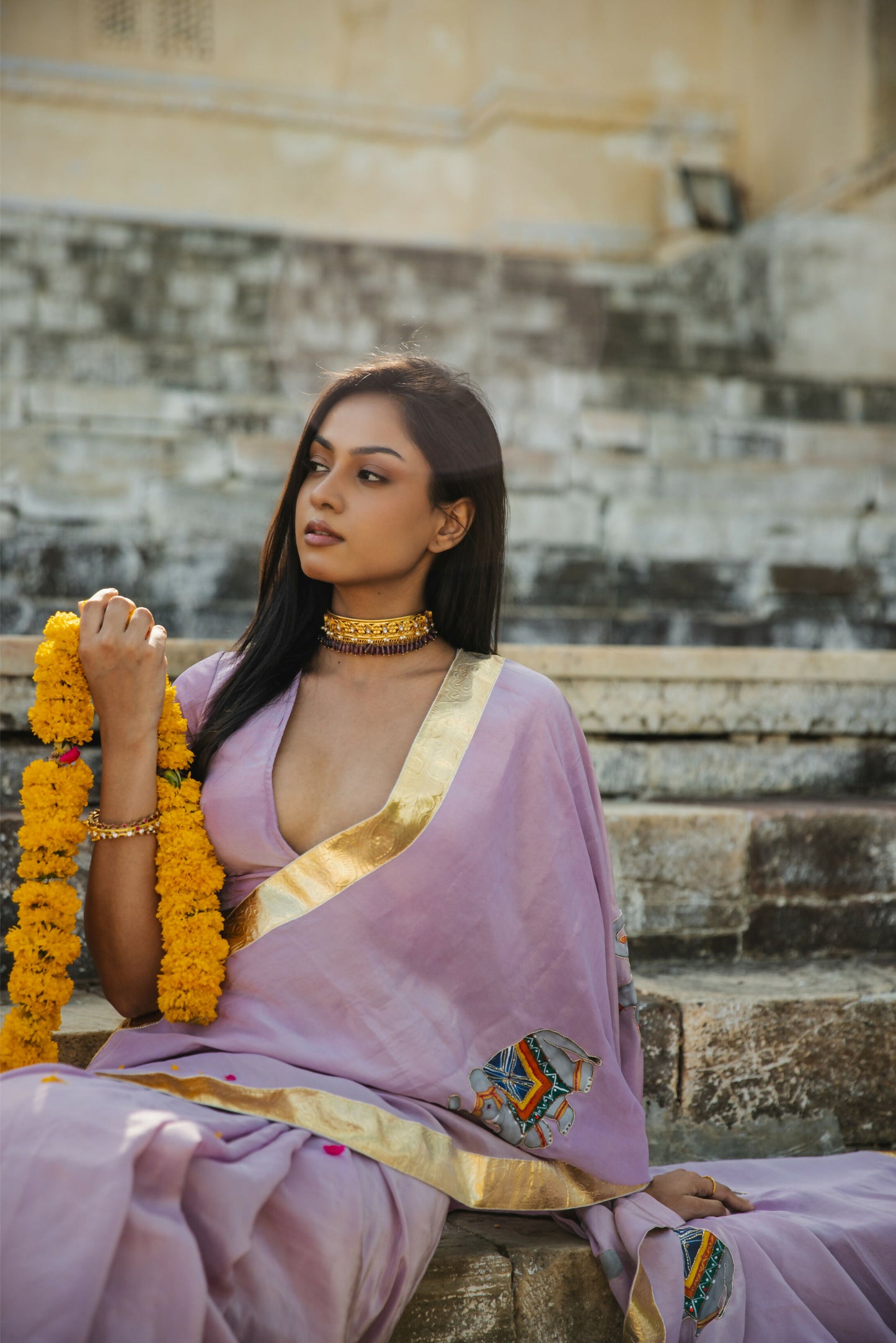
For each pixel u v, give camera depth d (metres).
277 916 1.64
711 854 2.79
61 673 1.71
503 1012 1.73
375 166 13.38
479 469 1.85
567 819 1.82
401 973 1.66
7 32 12.38
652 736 3.37
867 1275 1.80
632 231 13.34
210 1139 1.36
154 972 1.71
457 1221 1.84
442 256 10.25
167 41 12.81
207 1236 1.33
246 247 9.07
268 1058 1.57
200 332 8.90
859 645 5.32
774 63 13.60
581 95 13.31
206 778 1.77
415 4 13.55
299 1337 1.38
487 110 13.27
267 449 6.17
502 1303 1.68
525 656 3.22
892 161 11.15
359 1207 1.44
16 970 1.69
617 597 5.62
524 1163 1.70
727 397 7.89
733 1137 2.33
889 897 2.90
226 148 12.93
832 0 12.86
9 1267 1.24
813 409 7.95
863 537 6.21
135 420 6.58
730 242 11.37
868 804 3.13
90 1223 1.25
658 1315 1.62
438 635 1.94
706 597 5.71
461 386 1.86
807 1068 2.37
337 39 13.32
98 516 5.68
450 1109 1.66
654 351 10.97
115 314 8.62
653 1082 2.28
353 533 1.76
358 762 1.75
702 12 13.70
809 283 11.31
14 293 8.40
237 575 5.31
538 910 1.77
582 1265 1.72
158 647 1.70
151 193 12.70
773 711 3.44
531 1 13.34
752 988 2.46
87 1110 1.35
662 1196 1.84
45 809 1.70
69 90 12.42
